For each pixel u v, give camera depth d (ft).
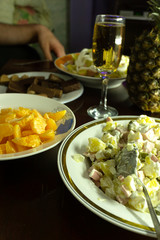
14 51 2.98
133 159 0.80
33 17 3.81
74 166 0.80
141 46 1.21
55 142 0.91
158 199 0.76
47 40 2.88
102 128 1.04
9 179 0.86
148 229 0.60
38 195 0.79
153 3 1.18
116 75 1.73
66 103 1.47
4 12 3.45
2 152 0.94
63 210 0.74
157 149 0.93
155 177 0.80
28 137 0.94
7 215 0.72
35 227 0.69
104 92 1.45
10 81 1.58
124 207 0.68
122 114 1.37
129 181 0.74
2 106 1.24
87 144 0.93
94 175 0.79
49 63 2.16
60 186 0.84
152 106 1.33
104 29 1.19
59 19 4.53
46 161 0.96
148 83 1.25
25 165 0.93
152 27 1.24
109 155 0.86
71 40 4.80
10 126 0.99
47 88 1.49
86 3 4.49
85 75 1.74
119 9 4.21
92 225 0.70
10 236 0.66
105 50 1.24
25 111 1.13
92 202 0.66
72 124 1.02
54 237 0.66
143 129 0.99
